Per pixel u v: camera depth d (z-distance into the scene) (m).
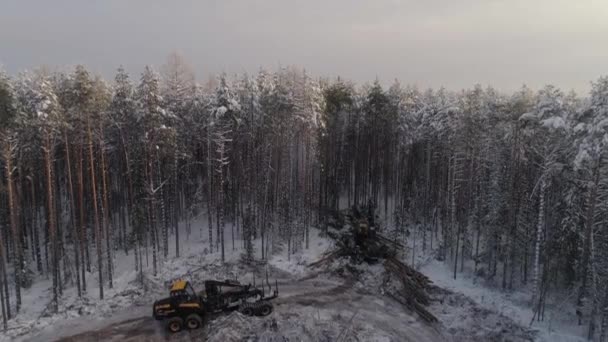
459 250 35.16
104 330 21.47
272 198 36.72
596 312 21.72
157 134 28.44
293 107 32.72
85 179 33.38
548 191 26.67
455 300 26.41
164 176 34.94
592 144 20.45
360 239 34.88
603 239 22.75
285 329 20.45
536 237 27.09
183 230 37.66
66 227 35.12
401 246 35.81
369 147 45.94
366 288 27.73
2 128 21.48
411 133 42.72
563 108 23.69
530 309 25.36
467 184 34.03
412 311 24.64
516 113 28.11
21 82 26.80
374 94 41.38
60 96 26.33
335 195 43.75
